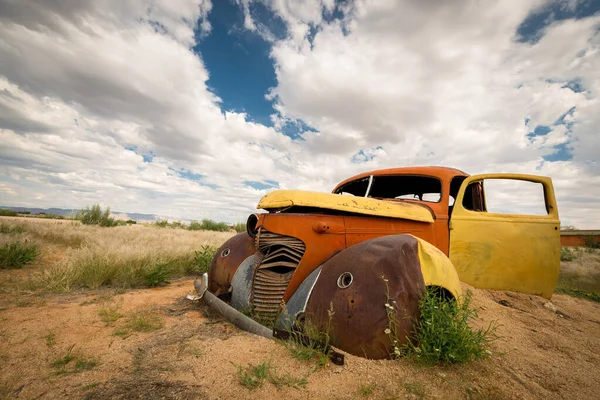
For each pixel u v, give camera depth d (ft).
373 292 7.29
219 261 11.27
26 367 6.81
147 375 6.51
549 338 9.53
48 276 15.39
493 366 7.29
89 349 7.81
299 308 8.16
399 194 15.75
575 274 30.12
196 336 8.73
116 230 41.91
